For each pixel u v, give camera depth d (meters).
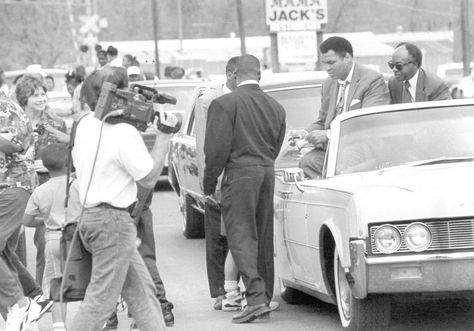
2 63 87.19
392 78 15.73
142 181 10.24
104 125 10.27
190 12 86.94
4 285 12.77
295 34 38.16
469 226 11.23
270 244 13.34
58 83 46.84
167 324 13.23
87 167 10.23
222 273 14.10
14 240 13.52
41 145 15.48
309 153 14.68
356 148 13.12
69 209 10.68
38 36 87.31
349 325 11.87
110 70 10.55
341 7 80.00
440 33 73.56
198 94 20.64
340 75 14.97
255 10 84.50
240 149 13.06
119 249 10.22
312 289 13.04
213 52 66.94
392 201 11.31
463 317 12.84
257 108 13.14
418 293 11.55
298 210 12.99
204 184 13.20
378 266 11.20
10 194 13.28
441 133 13.09
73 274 10.41
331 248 12.36
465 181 11.54
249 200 13.04
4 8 87.31
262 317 13.29
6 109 13.27
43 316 14.22
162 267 17.75
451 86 46.72
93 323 10.17
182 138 20.81
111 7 86.75
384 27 83.25
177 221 23.53
